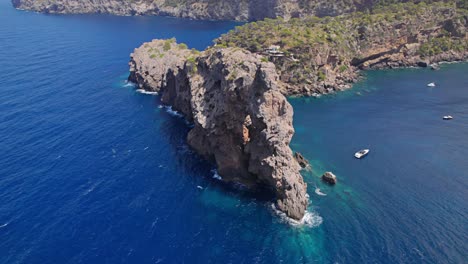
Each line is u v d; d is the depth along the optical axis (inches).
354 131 5516.7
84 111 6008.9
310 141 5201.8
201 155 4761.3
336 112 6264.8
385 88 7406.5
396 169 4483.3
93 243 3289.9
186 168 4468.5
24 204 3745.1
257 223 3558.1
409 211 3715.6
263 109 3934.5
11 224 3479.3
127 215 3639.3
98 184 4099.4
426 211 3715.6
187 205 3806.6
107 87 7170.3
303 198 3654.0
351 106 6525.6
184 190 4045.3
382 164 4598.9
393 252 3191.4
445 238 3351.4
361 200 3887.8
